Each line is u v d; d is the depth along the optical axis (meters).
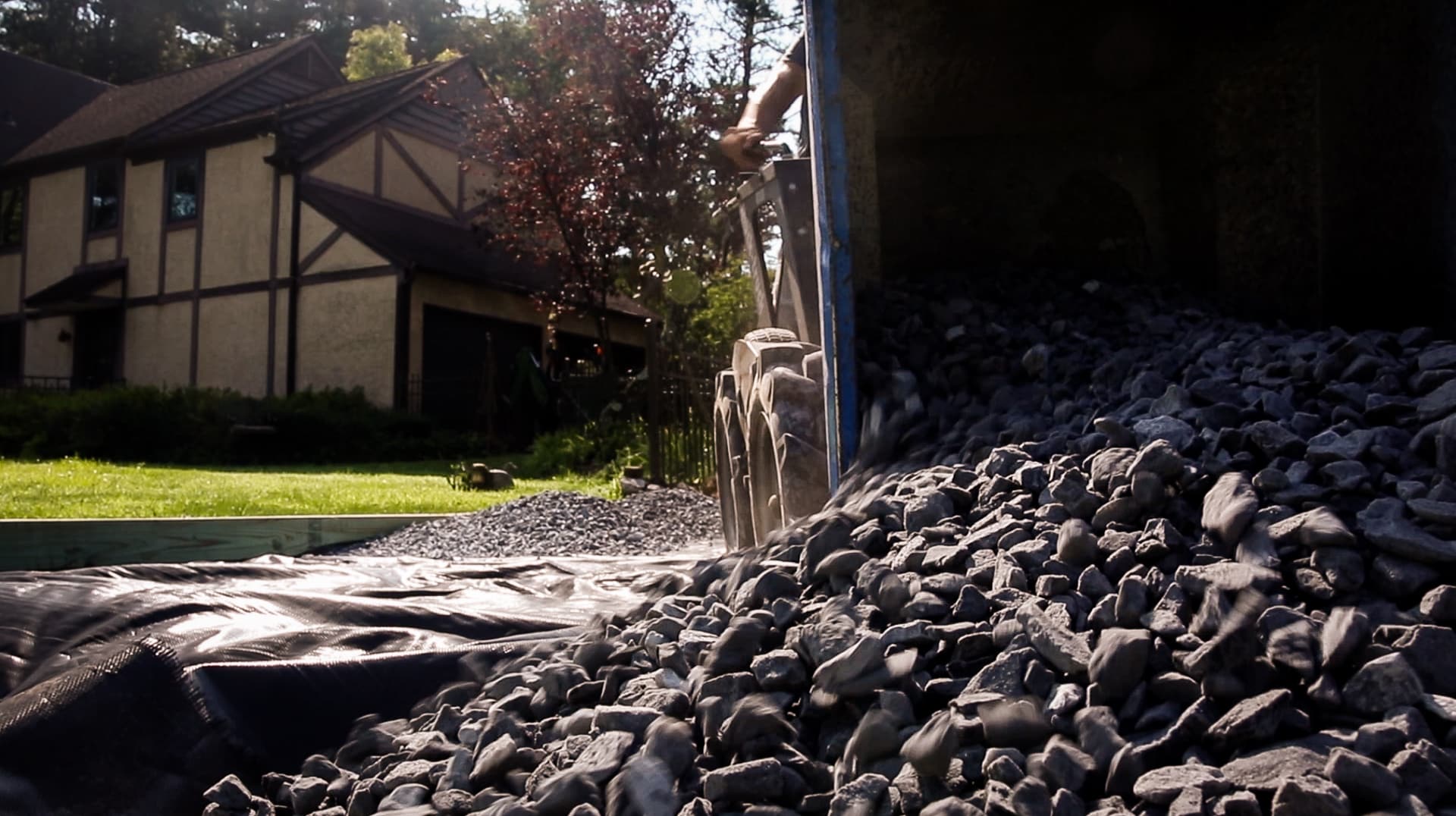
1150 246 5.34
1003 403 3.50
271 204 20.20
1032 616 2.09
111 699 2.79
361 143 20.88
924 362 3.93
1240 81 4.72
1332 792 1.51
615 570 5.56
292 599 3.80
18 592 3.77
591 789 2.07
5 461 12.80
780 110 5.11
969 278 4.84
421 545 7.70
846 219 3.57
